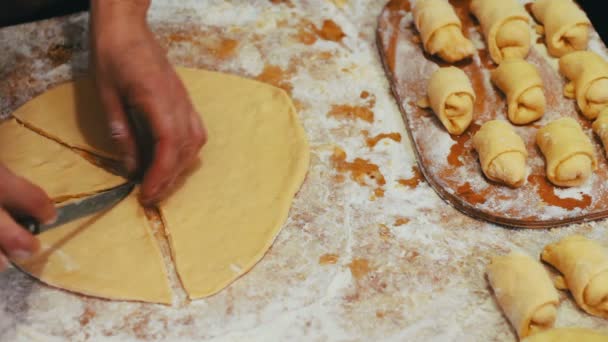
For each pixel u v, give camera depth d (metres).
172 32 1.10
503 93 1.04
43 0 1.15
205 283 0.90
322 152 1.01
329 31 1.12
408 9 1.13
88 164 0.98
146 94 0.86
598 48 1.10
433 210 0.97
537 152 1.00
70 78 1.06
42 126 1.00
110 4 0.90
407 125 1.02
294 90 1.06
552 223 0.95
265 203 0.95
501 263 0.90
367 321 0.90
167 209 0.95
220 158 0.98
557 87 1.06
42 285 0.91
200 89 1.04
